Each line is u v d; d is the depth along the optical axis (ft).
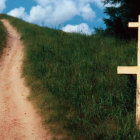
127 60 28.43
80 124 17.19
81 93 21.50
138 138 14.64
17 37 55.42
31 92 24.89
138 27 16.44
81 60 30.01
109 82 22.94
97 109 18.43
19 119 19.38
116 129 16.02
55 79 25.88
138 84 16.20
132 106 18.76
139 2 40.75
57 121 18.07
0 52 41.91
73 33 44.27
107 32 44.57
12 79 30.04
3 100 23.47
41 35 49.39
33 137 16.49
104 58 30.04
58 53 34.17
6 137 16.42
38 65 31.01
